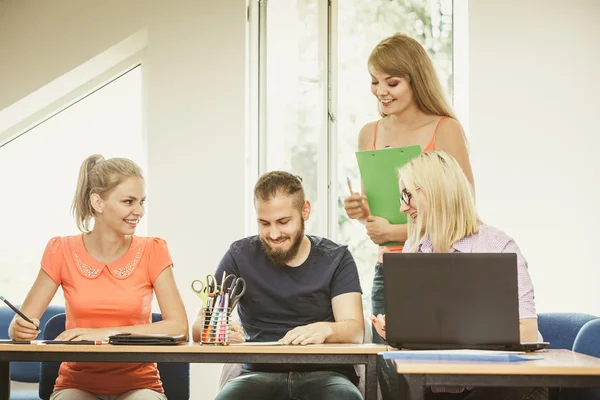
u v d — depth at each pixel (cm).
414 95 325
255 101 414
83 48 416
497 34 406
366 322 298
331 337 250
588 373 181
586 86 405
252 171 412
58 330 292
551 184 402
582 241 400
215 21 407
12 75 420
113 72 429
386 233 303
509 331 217
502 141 402
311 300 279
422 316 219
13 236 436
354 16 422
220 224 399
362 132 347
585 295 398
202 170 402
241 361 219
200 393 387
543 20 406
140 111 432
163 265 287
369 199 308
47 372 292
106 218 280
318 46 418
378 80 328
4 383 239
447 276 219
